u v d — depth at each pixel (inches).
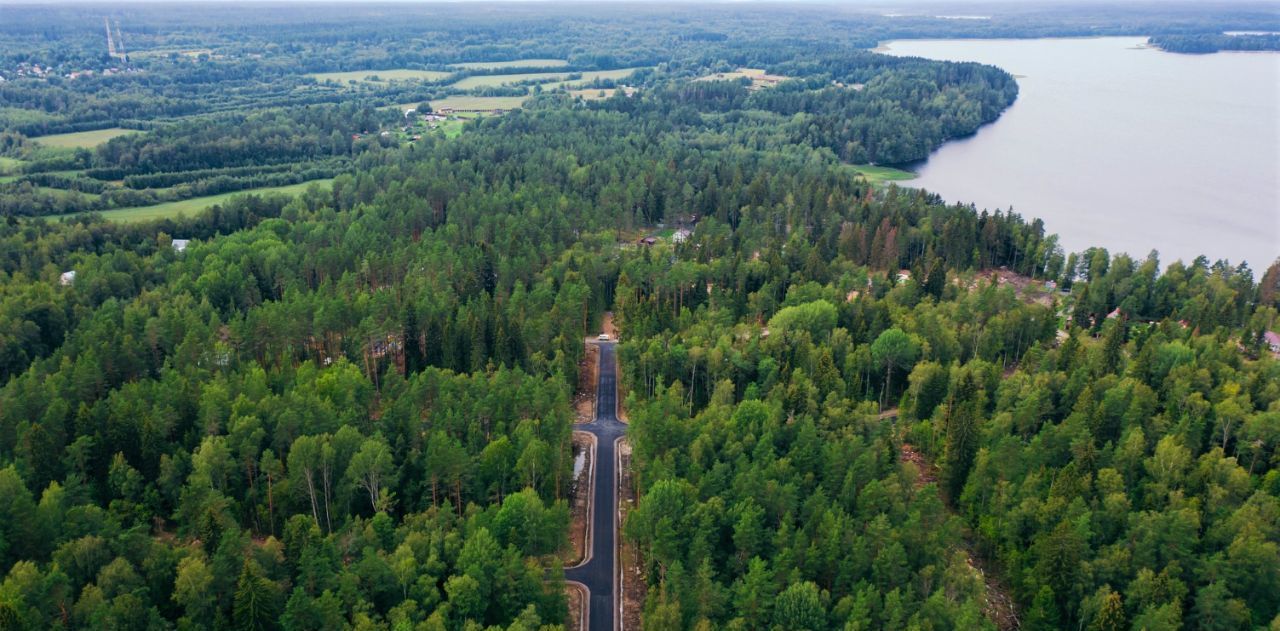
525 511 4576.8
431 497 5088.6
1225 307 7608.3
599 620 4485.7
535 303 7372.1
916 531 4461.1
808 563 4399.6
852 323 7421.3
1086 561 4421.8
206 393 5447.8
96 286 7632.9
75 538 4330.7
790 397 5925.2
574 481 5693.9
